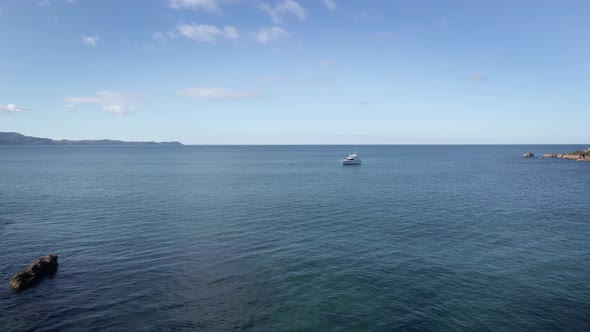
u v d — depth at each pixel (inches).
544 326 764.6
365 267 1082.1
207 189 2711.6
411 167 5172.2
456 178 3585.1
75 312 807.1
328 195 2420.0
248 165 5595.5
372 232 1464.1
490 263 1119.6
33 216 1733.5
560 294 909.2
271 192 2559.1
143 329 743.7
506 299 881.5
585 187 2861.7
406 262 1124.5
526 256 1185.4
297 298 885.8
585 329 754.2
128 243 1302.9
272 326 763.4
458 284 964.6
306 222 1628.9
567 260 1149.1
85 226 1544.0
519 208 1983.3
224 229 1502.2
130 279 984.9
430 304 856.9
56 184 2974.9
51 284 944.9
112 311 813.2
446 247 1274.6
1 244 1286.9
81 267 1067.3
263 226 1555.1
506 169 4717.0
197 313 810.8
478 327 759.1
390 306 847.1
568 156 6963.6
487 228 1534.2
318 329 753.6
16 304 837.8
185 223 1604.3
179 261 1123.9
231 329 750.5
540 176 3750.0
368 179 3484.3
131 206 2000.5
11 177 3506.4
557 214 1824.6
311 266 1088.8
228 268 1070.4
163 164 5728.3
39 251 1215.6
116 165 5378.9
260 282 974.4
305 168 4982.8
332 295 902.4
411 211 1884.8
